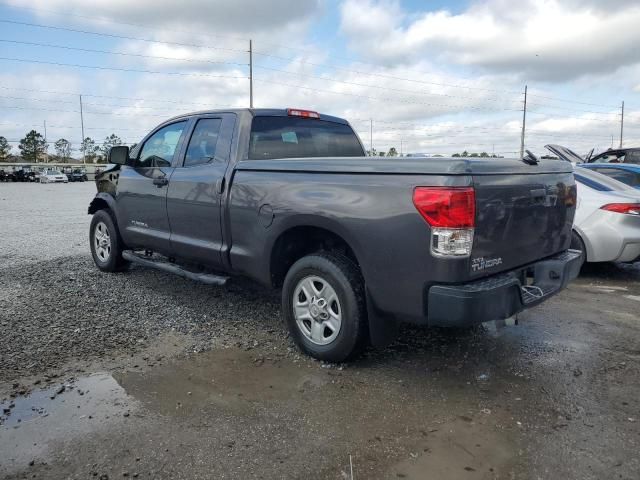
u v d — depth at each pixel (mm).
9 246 8422
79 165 84062
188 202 4656
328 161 3559
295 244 3971
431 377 3518
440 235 2941
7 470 2445
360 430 2834
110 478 2398
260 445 2680
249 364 3695
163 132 5367
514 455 2605
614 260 6230
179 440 2717
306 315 3781
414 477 2422
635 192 6645
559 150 9188
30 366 3600
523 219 3420
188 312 4816
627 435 2795
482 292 2955
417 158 3172
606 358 3881
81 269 6531
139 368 3604
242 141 4344
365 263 3307
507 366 3719
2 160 109750
